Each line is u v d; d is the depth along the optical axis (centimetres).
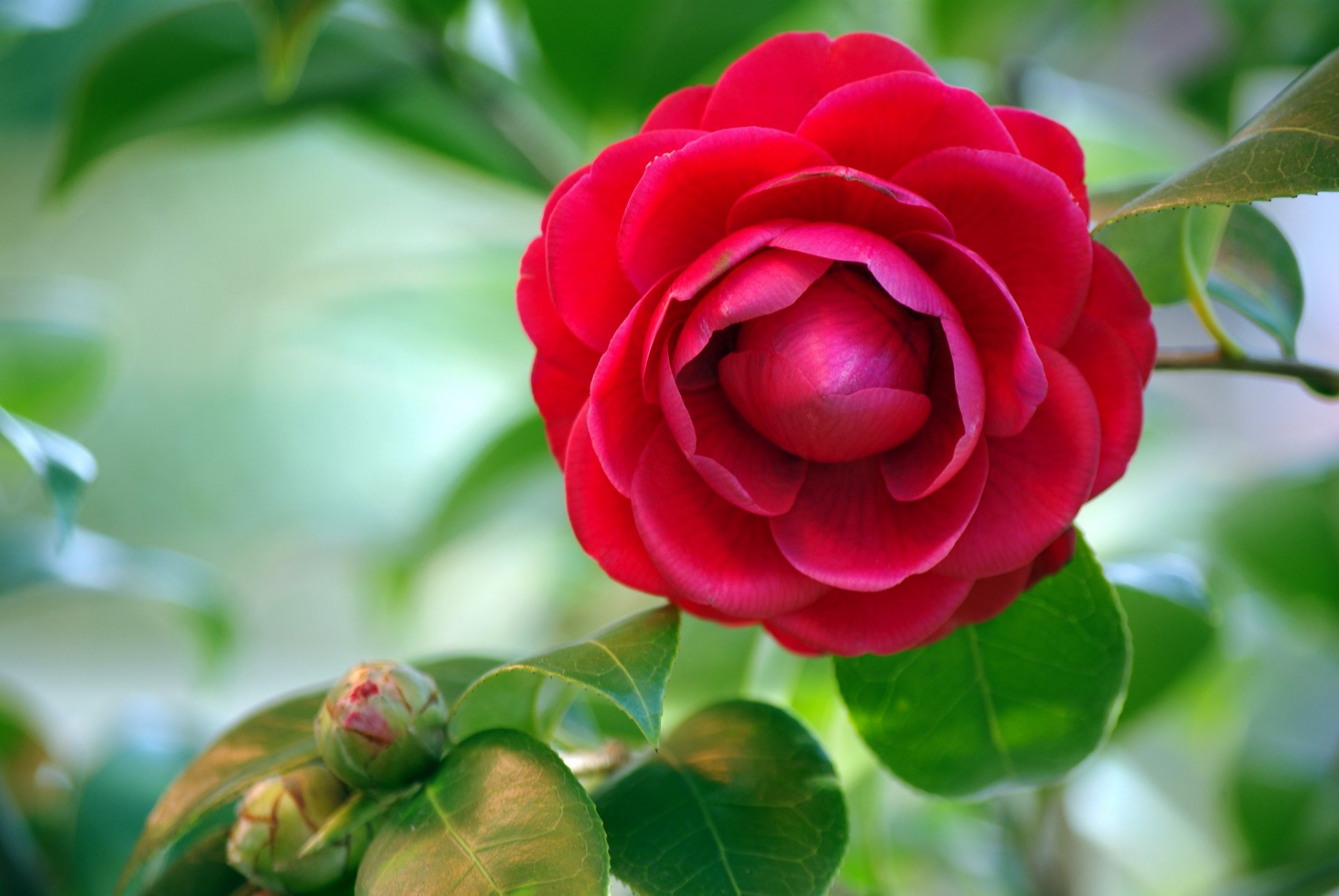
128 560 67
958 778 49
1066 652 48
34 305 69
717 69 59
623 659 45
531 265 46
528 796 45
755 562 46
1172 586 55
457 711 47
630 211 44
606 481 46
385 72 60
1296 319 51
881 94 45
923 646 48
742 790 47
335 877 47
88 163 59
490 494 65
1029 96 63
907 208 45
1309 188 45
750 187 45
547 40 58
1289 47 63
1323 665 69
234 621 72
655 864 46
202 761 48
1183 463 70
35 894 57
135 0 64
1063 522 45
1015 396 45
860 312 46
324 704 46
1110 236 50
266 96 60
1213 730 73
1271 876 62
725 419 47
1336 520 64
